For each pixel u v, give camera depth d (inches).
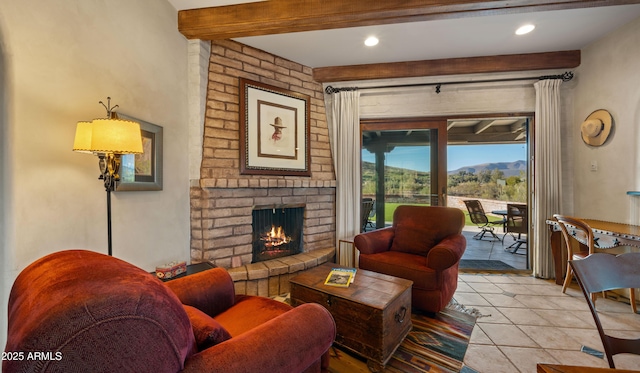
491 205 234.2
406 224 109.6
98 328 21.7
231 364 29.0
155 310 24.5
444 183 134.6
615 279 41.1
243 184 102.8
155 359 23.9
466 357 66.6
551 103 120.3
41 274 29.1
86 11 63.3
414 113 135.2
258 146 111.3
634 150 98.5
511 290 107.4
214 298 56.1
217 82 103.5
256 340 33.0
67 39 59.6
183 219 94.9
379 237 107.0
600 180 110.4
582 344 71.4
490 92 128.7
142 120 78.0
